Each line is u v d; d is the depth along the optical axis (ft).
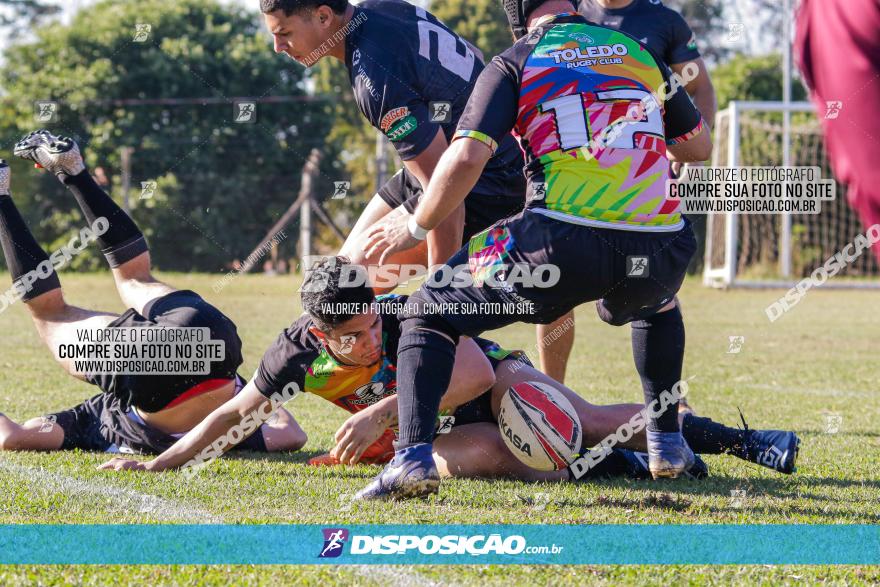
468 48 43.32
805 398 63.52
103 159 223.10
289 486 34.96
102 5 244.22
